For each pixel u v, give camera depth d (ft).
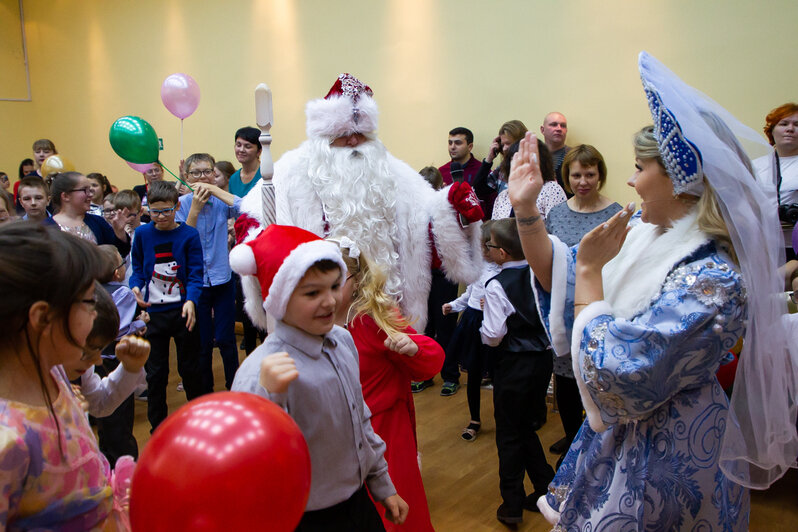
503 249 8.24
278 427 3.00
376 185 7.73
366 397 6.51
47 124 29.01
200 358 13.10
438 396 13.44
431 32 16.43
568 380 8.74
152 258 11.18
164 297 11.17
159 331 11.15
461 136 15.38
